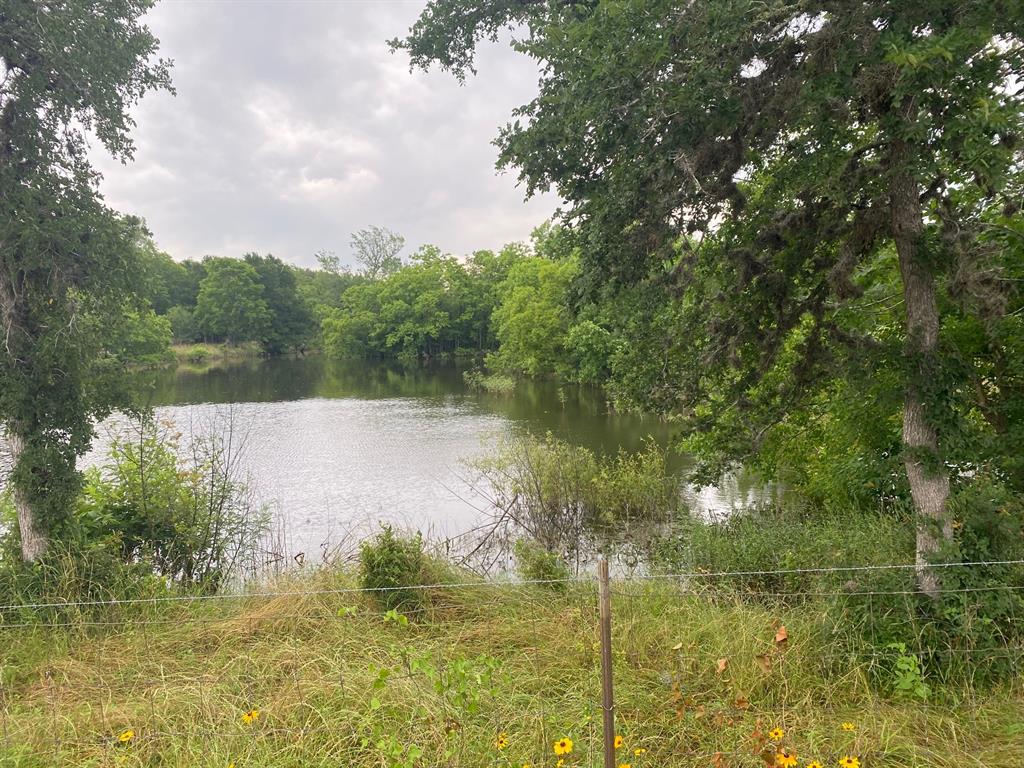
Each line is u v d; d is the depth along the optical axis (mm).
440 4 5922
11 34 5164
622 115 3752
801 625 4410
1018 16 2932
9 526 6488
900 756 3182
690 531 7672
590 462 11508
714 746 3293
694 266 4395
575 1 5359
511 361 36344
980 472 5387
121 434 11141
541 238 43219
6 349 5438
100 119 5828
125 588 5637
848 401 6773
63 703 4086
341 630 4973
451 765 3078
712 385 5434
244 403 27594
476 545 9336
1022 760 3100
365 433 19344
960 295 3854
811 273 4777
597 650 4414
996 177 2996
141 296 6258
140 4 6008
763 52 3668
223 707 3805
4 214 5223
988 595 3834
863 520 6617
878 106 3744
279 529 10172
